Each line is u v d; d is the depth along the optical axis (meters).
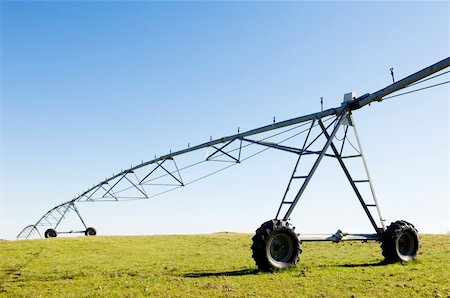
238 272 14.66
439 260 17.86
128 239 32.94
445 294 9.95
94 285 12.00
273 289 10.66
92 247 27.45
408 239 17.27
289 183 16.47
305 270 14.27
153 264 18.44
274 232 14.05
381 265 16.16
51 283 12.63
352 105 17.75
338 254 22.27
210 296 9.84
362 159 17.92
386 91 16.03
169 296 9.91
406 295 9.83
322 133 18.14
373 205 17.69
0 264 19.33
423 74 14.40
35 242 29.55
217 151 22.31
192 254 23.58
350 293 10.07
